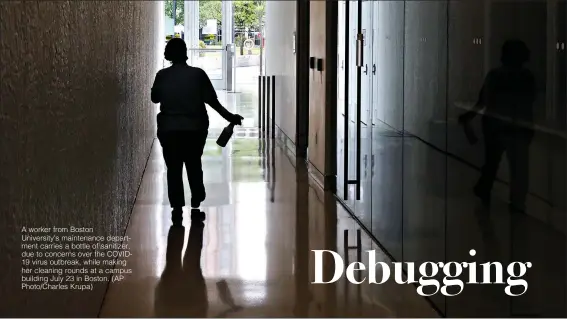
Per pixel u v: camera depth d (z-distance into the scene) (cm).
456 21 393
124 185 580
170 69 632
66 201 308
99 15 412
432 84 440
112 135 482
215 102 641
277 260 520
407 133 494
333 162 791
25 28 236
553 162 287
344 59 721
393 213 525
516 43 313
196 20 1877
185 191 777
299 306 425
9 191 220
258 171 909
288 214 669
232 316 407
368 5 621
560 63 278
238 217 655
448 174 407
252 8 1883
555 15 280
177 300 433
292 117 1091
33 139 249
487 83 348
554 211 289
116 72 508
